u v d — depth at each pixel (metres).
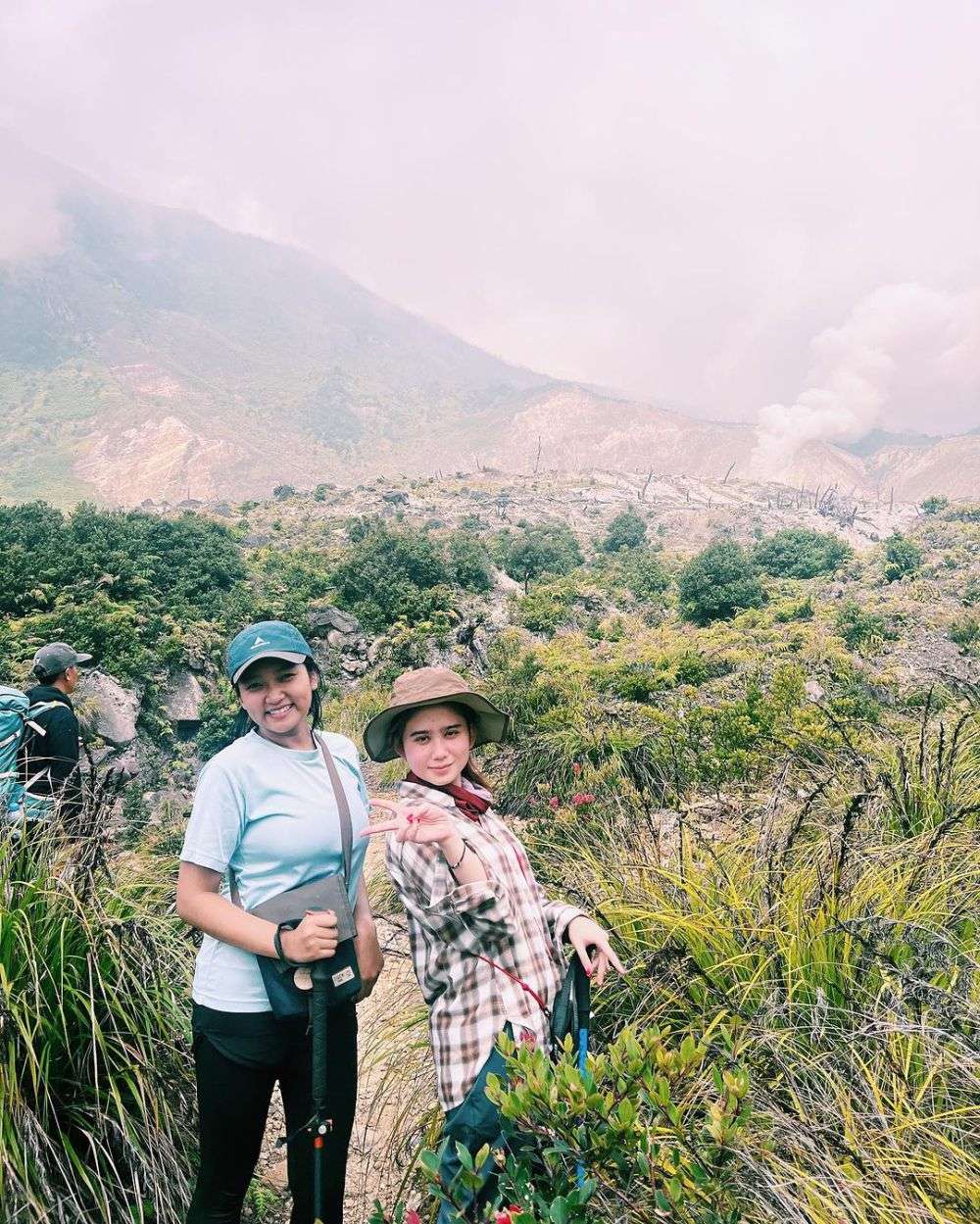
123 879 3.06
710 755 5.62
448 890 1.93
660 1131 1.75
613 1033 2.52
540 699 9.44
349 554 46.00
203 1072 2.01
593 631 40.19
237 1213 2.07
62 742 3.54
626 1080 1.57
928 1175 1.74
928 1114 1.96
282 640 2.13
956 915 2.55
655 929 2.72
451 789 2.14
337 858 2.11
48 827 2.67
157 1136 2.24
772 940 2.50
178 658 26.67
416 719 2.13
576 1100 1.49
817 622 26.00
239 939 1.93
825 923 2.48
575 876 3.48
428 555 46.34
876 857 2.90
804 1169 1.83
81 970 2.39
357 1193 2.57
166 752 23.95
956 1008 2.07
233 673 2.12
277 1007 1.93
